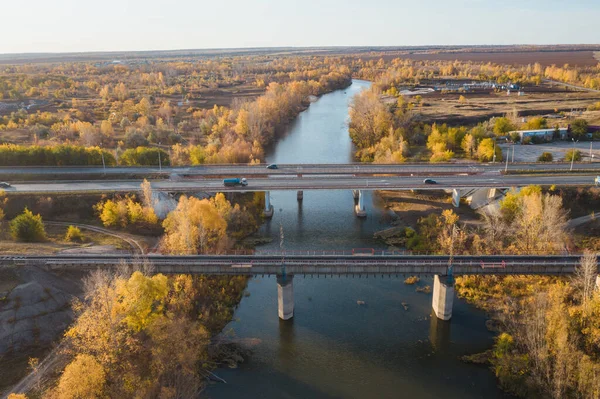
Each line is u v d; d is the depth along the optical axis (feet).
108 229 411.54
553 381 233.76
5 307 276.00
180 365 244.22
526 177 494.18
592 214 417.69
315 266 310.45
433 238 415.44
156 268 313.73
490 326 304.71
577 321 248.32
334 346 290.56
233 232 435.12
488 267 306.14
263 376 265.34
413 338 296.92
